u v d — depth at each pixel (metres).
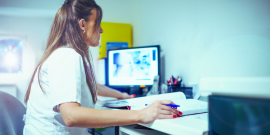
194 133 0.42
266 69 0.82
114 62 1.55
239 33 0.94
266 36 0.82
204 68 1.16
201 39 1.19
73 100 0.55
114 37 2.01
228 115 0.35
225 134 0.36
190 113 0.61
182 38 1.37
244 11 0.92
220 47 1.05
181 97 0.91
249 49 0.89
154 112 0.53
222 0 1.04
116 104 0.85
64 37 0.71
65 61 0.59
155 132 0.63
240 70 0.94
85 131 0.73
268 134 0.30
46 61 0.64
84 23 0.75
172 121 0.51
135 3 2.08
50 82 0.57
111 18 2.10
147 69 1.41
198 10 1.22
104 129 0.91
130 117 0.54
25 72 2.94
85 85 0.68
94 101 0.79
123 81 1.51
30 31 2.89
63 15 0.72
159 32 1.65
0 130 0.68
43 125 0.65
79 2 0.73
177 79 1.23
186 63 1.32
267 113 0.31
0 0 2.20
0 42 2.95
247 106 0.33
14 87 2.86
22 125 0.83
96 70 2.03
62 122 0.65
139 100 0.86
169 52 1.52
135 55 1.46
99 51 2.00
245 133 0.33
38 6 2.27
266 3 0.82
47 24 2.93
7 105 0.77
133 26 2.13
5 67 2.96
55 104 0.55
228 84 0.35
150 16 1.80
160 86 1.36
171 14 1.49
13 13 2.60
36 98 0.66
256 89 0.32
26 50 2.93
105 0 2.09
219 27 1.06
